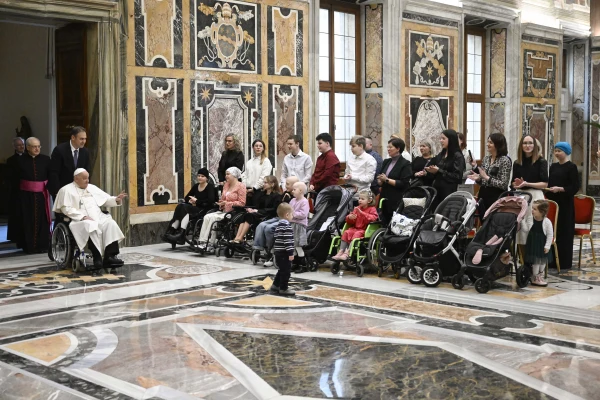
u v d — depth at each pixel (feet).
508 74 59.98
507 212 26.25
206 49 39.65
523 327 20.65
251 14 41.65
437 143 53.67
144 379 16.17
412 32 50.88
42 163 34.99
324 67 47.83
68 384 15.85
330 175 33.27
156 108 37.65
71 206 29.68
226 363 17.31
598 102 71.31
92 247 29.27
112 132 35.73
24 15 33.01
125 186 36.27
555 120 65.98
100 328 20.65
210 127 40.06
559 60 66.03
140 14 36.76
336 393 15.21
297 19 44.06
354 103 50.06
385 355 17.92
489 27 60.34
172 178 38.50
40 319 21.77
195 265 31.30
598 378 16.12
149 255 34.01
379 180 30.86
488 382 15.85
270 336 19.72
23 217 34.55
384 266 29.55
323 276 28.86
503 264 25.98
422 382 15.88
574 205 30.99
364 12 49.83
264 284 27.09
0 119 50.11
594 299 24.59
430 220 27.71
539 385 15.65
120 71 35.86
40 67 46.65
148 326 20.84
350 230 29.22
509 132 60.29
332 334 19.92
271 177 32.91
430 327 20.65
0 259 33.09
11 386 15.76
